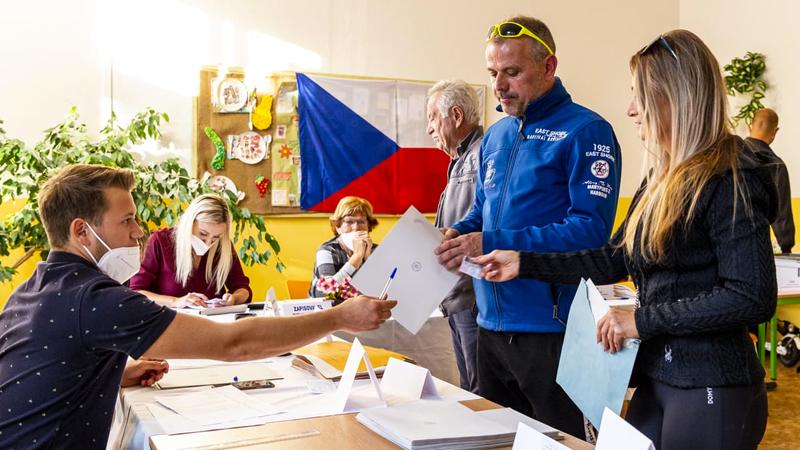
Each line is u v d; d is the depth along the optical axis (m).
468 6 5.61
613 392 1.42
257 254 4.52
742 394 1.38
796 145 5.63
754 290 1.32
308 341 1.58
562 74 5.93
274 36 5.13
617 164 2.04
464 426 1.35
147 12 4.85
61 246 1.57
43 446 1.46
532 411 2.22
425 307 1.73
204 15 4.96
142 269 3.43
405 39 5.45
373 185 5.36
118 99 4.81
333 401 1.62
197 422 1.46
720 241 1.36
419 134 5.47
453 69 5.58
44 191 1.57
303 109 5.17
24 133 4.62
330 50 5.26
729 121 1.45
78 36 4.71
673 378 1.41
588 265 1.71
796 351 5.18
